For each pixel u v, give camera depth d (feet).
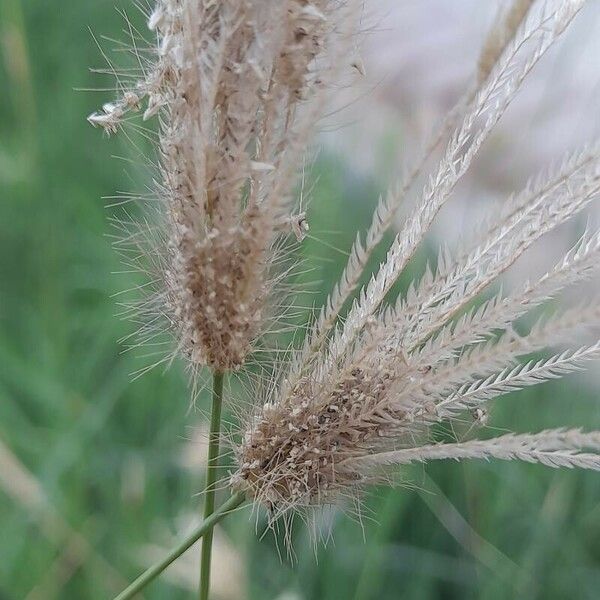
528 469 0.64
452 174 0.32
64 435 0.58
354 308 0.34
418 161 0.31
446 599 0.61
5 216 0.71
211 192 0.31
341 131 0.75
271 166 0.30
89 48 0.85
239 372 0.37
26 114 0.72
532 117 0.72
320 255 0.65
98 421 0.59
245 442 0.36
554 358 0.32
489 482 0.63
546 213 0.31
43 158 0.75
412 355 0.34
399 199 0.32
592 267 0.30
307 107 0.30
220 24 0.29
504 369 0.32
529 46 0.36
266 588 0.57
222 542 0.52
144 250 0.37
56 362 0.64
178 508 0.58
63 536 0.55
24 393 0.67
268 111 0.30
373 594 0.57
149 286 0.38
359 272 0.33
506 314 0.31
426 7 1.03
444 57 0.94
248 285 0.33
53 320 0.67
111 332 0.65
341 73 0.29
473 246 0.32
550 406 0.66
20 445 0.62
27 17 0.83
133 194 0.41
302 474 0.35
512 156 0.71
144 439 0.63
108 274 0.69
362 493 0.37
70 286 0.71
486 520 0.61
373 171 0.75
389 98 0.90
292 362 0.35
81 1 0.86
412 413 0.33
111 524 0.59
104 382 0.66
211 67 0.30
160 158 0.34
